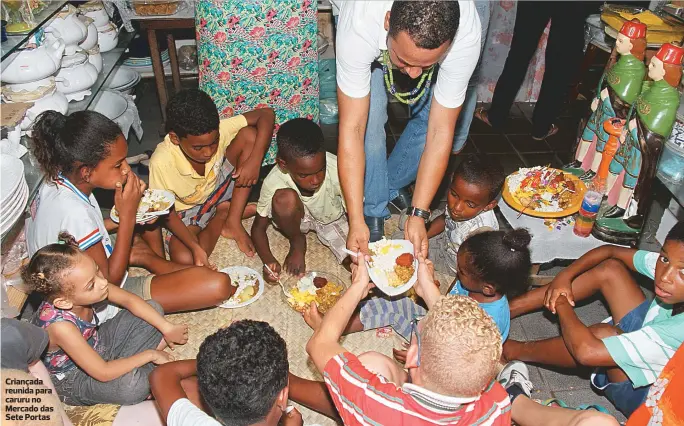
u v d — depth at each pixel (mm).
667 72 1960
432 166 1895
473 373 1169
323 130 3477
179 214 2430
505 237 1729
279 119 2795
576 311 2293
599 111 2439
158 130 3438
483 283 1746
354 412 1305
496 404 1292
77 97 2424
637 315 1844
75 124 1733
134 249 2287
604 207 2275
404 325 2062
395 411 1251
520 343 2037
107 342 1832
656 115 1982
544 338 2174
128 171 1889
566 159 3344
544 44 3736
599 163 2492
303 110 2820
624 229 2186
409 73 1517
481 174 1968
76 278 1546
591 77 3881
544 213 2254
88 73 2430
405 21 1359
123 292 1830
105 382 1673
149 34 3131
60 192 1803
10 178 1651
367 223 2521
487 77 3836
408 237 1950
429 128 1894
